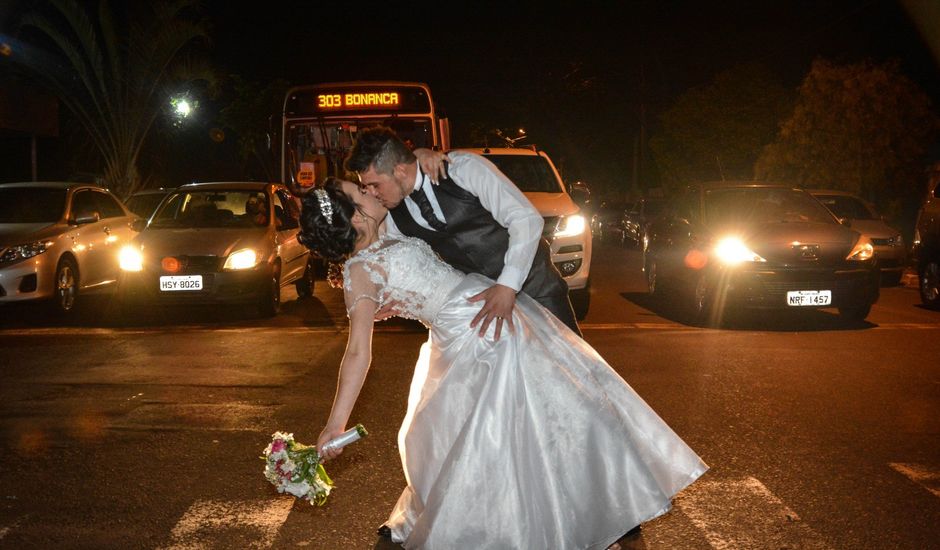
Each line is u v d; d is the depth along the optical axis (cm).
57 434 648
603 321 1185
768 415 700
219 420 686
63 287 1242
